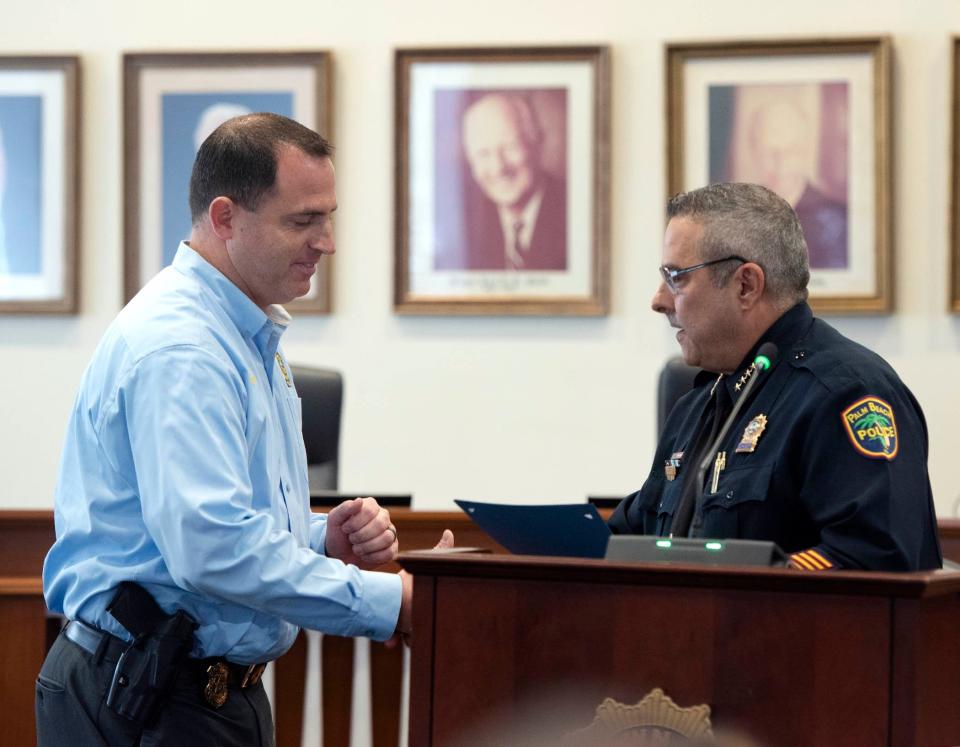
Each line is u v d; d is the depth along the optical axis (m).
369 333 6.50
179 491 2.64
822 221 6.27
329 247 3.01
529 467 6.43
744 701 2.14
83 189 6.64
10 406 6.61
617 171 6.40
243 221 2.94
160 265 6.59
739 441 2.81
